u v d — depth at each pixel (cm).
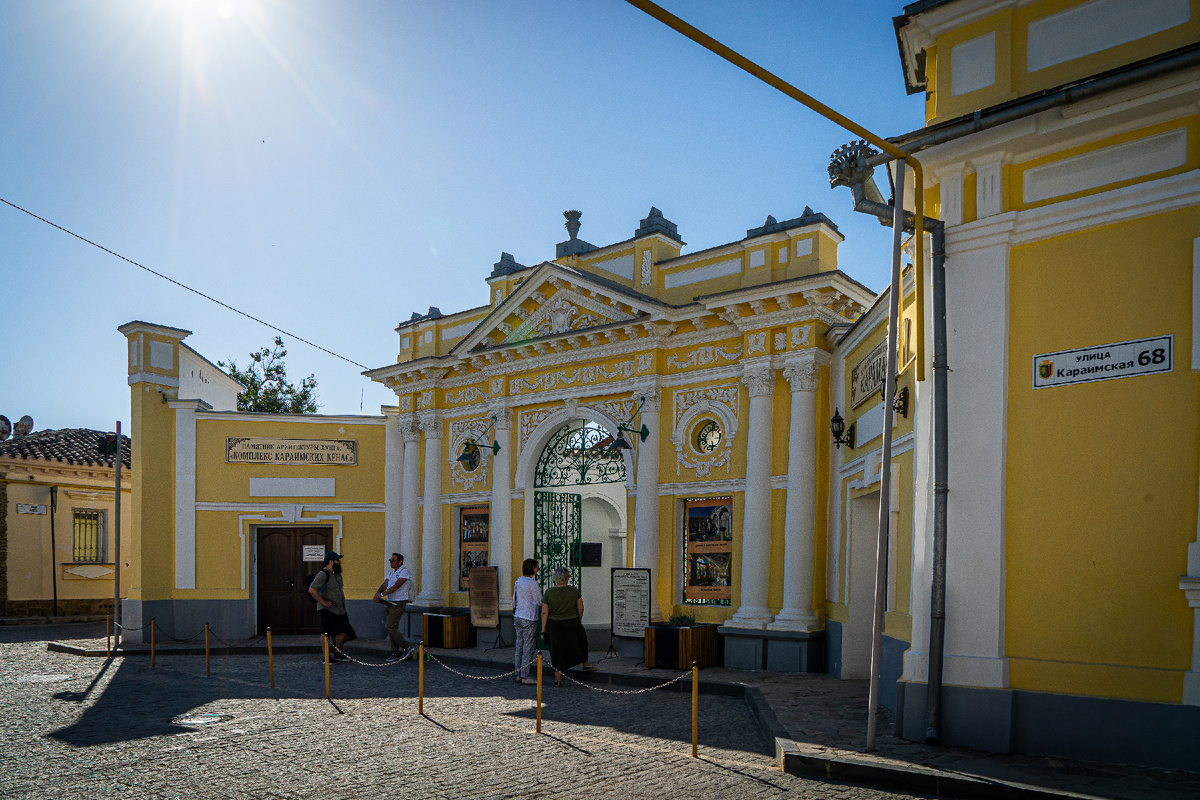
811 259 1386
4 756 794
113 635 2066
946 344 798
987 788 627
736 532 1428
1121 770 663
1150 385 704
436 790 673
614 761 763
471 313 1953
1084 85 705
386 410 2067
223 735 883
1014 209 784
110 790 680
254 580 2012
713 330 1487
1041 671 730
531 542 1744
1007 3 785
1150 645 688
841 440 1262
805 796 648
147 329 1967
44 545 2536
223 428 2020
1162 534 689
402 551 1997
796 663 1299
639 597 1429
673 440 1527
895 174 815
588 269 1716
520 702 1092
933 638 767
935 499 782
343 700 1112
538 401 1731
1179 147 708
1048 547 739
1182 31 703
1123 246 726
